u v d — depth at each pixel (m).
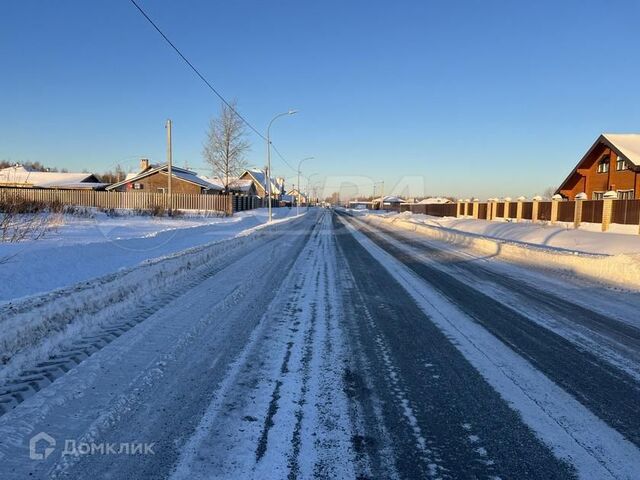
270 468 3.12
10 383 4.29
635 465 3.24
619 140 33.03
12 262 8.34
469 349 5.75
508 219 37.56
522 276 11.51
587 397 4.37
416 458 3.29
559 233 22.12
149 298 8.00
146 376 4.60
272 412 3.94
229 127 50.59
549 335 6.39
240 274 11.11
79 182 58.41
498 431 3.70
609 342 6.09
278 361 5.19
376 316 7.35
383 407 4.09
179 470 3.08
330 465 3.18
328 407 4.07
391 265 13.46
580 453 3.39
